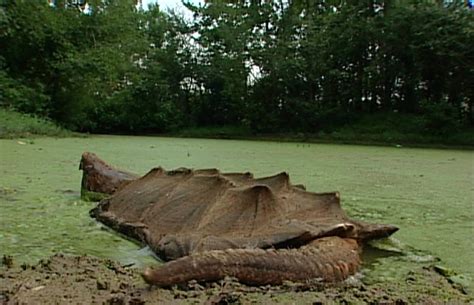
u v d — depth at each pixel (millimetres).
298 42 19438
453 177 6516
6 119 13586
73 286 2162
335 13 19109
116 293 2074
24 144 10594
